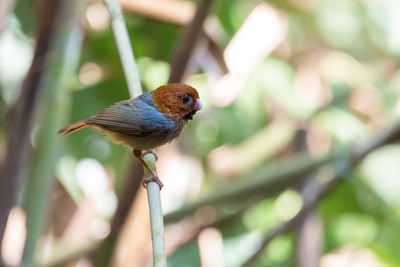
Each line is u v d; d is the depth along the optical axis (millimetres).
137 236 9523
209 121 12055
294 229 10758
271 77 11992
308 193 10172
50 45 8375
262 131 12383
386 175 12484
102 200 10977
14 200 8336
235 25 12211
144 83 11297
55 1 8391
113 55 11133
